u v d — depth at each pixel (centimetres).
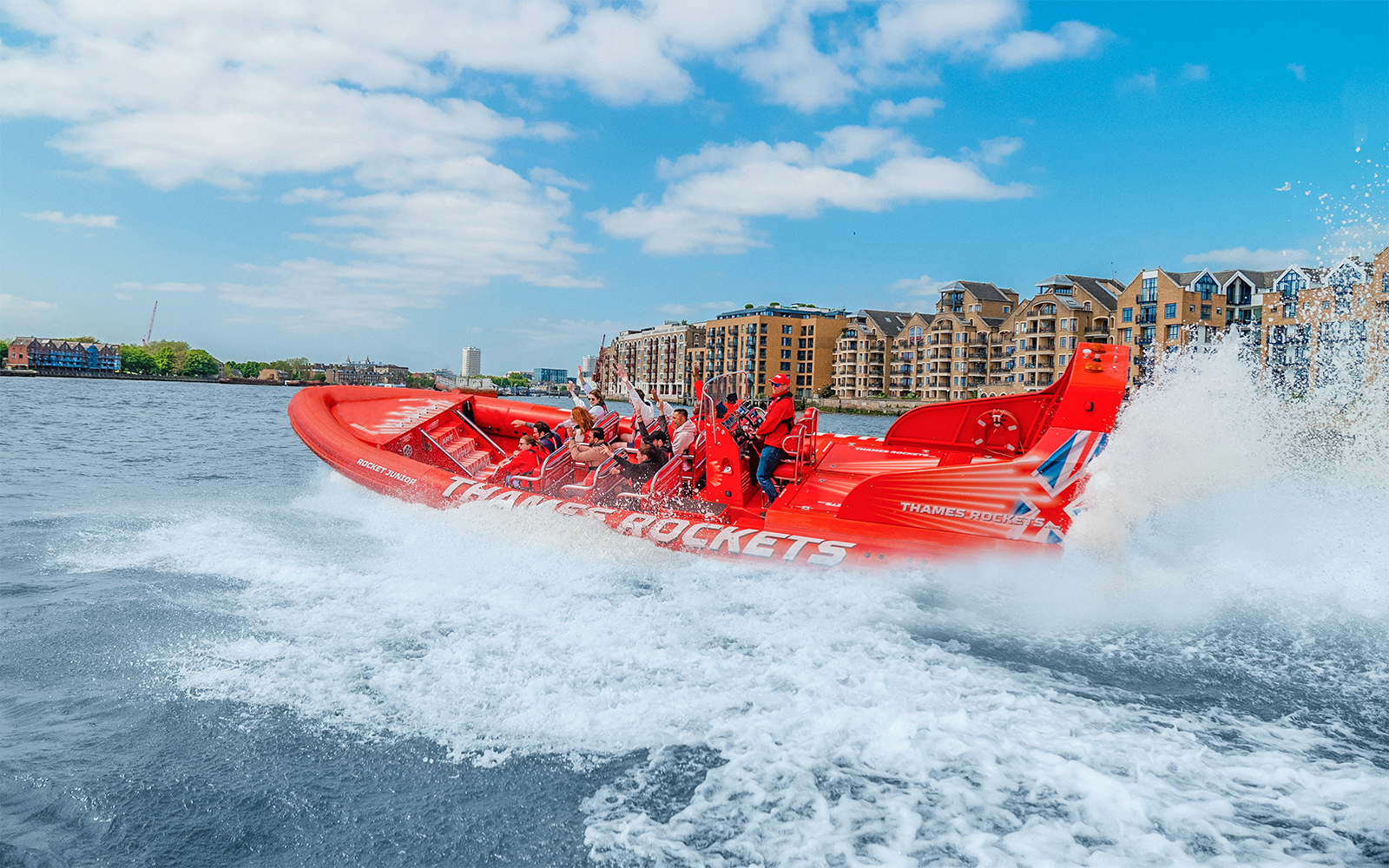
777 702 361
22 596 518
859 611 505
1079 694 372
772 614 500
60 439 1798
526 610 502
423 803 284
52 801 281
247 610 493
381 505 825
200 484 1086
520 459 861
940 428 761
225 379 18925
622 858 252
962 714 344
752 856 250
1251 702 363
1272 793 280
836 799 280
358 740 328
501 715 349
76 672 395
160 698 364
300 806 281
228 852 256
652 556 631
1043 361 7794
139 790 288
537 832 266
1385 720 345
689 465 745
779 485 709
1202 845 249
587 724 341
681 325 13875
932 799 278
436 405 1045
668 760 310
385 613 492
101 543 684
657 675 393
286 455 1589
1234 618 472
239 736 330
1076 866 238
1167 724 339
